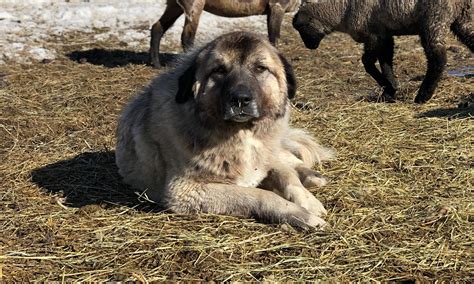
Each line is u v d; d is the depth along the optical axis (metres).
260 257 1.61
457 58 3.91
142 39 4.32
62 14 4.64
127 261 1.61
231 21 4.78
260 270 1.55
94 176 2.17
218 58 1.79
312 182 2.00
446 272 1.54
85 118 2.81
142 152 1.98
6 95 3.08
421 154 2.26
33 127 2.69
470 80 3.30
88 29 4.44
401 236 1.70
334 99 3.07
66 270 1.58
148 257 1.62
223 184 1.85
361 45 4.26
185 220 1.80
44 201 1.97
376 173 2.12
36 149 2.44
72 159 2.33
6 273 1.56
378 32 3.02
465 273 1.53
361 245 1.65
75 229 1.77
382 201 1.91
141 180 2.03
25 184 2.10
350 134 2.52
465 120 2.59
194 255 1.62
